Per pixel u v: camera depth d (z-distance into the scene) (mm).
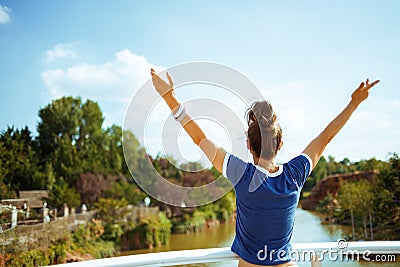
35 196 18781
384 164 10414
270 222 1563
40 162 23953
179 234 14852
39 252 13500
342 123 1766
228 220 13469
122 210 16719
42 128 26078
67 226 15250
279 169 1597
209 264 1737
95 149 24312
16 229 13172
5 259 12617
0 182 18688
